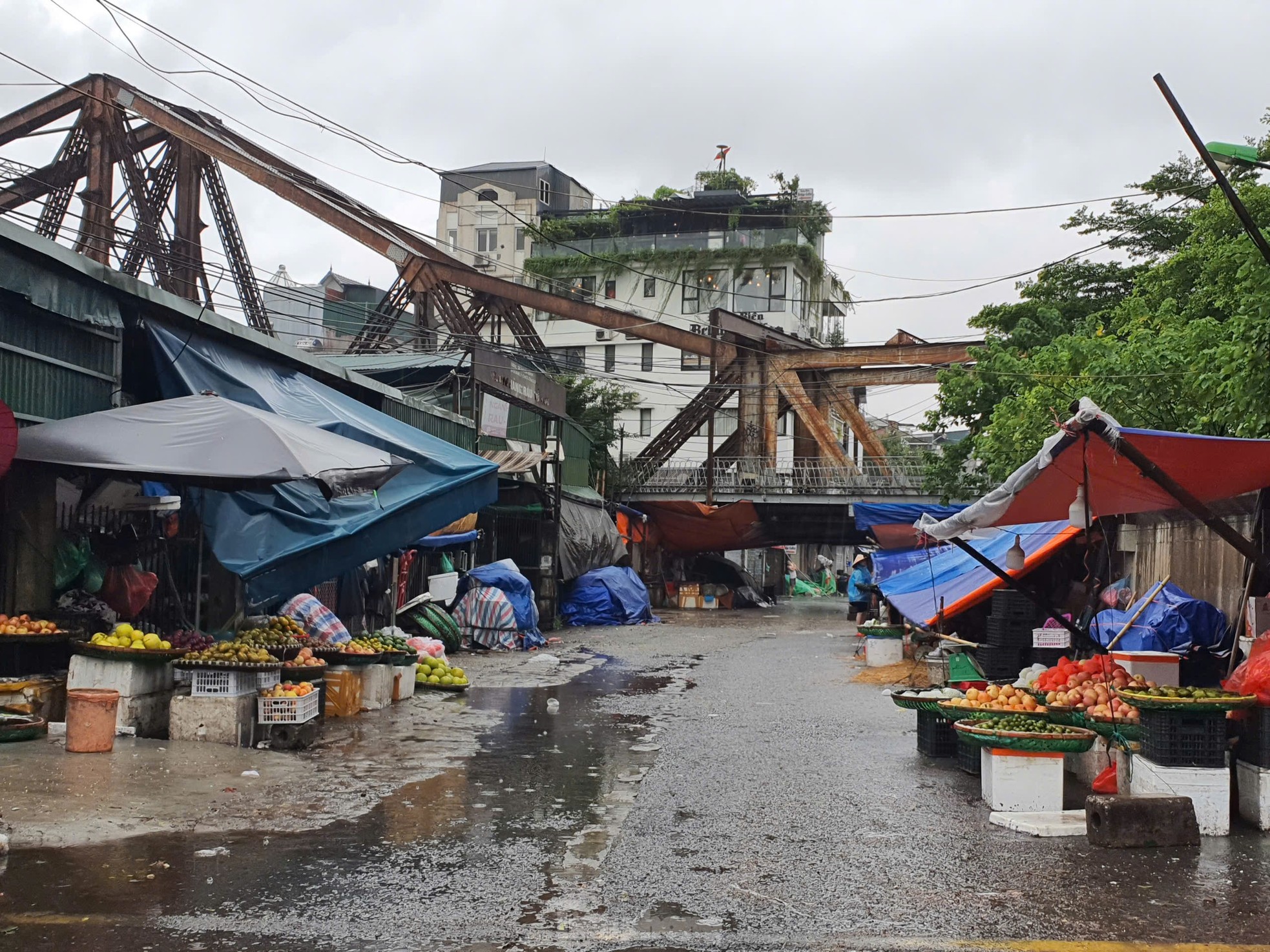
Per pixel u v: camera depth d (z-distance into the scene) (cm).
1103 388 1705
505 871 644
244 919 545
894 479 4122
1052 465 930
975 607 1959
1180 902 596
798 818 793
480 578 2478
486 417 2750
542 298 3888
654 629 3156
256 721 1031
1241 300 1156
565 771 966
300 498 1284
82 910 547
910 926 557
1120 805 715
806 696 1566
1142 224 3083
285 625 1283
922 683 1688
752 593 4753
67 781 809
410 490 1370
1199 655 1237
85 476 1168
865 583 2955
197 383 1302
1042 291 3192
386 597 1978
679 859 679
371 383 1947
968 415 2914
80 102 3056
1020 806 811
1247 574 1083
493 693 1576
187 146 3209
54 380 1149
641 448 6481
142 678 1016
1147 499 1051
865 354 4116
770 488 4181
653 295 6438
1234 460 914
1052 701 909
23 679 1005
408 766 968
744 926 555
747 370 4259
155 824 713
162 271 2572
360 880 617
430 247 3884
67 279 1152
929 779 945
